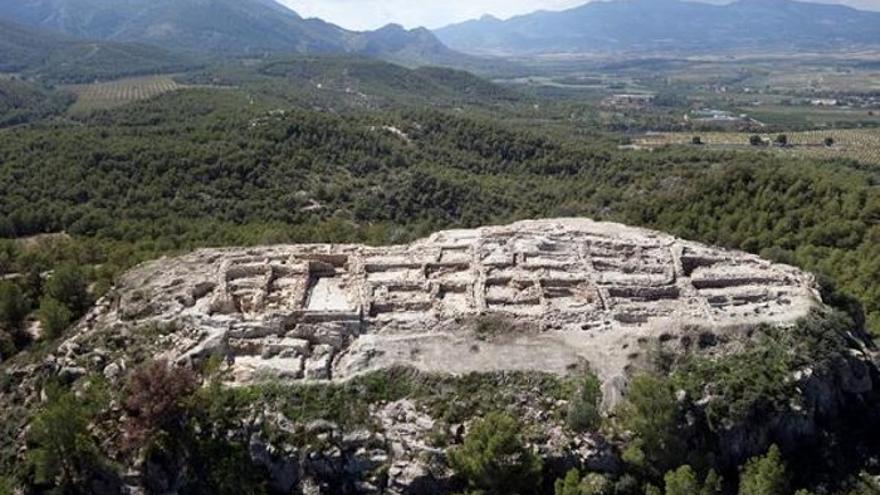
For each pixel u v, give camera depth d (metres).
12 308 56.34
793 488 39.75
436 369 43.47
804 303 50.22
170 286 51.44
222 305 48.44
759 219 79.94
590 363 43.81
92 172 106.12
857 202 79.69
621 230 61.78
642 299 50.31
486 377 42.91
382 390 42.22
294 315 46.53
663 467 38.31
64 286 57.34
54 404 39.59
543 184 132.38
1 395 47.53
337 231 79.19
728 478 39.50
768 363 44.03
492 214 113.06
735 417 40.72
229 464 39.12
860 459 42.50
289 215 101.50
